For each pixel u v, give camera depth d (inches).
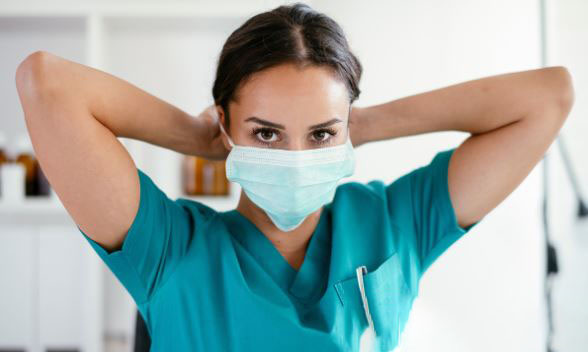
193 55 88.4
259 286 33.7
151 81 88.2
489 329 84.6
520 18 82.7
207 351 32.2
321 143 32.3
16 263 81.5
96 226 29.7
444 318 85.7
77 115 27.7
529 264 82.2
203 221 35.5
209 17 79.7
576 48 65.7
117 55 87.7
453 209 35.7
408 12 87.6
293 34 30.0
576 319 66.7
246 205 36.7
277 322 32.3
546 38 68.5
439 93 36.5
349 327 33.7
